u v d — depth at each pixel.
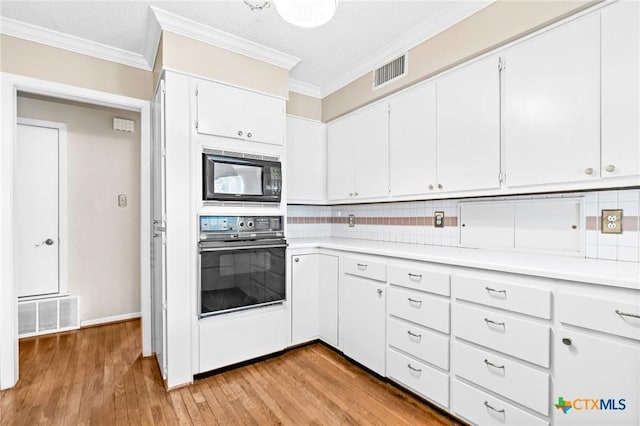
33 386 1.93
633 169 1.24
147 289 2.40
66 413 1.66
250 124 2.23
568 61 1.41
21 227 2.80
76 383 1.97
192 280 1.99
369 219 2.93
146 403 1.75
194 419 1.61
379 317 2.01
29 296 2.84
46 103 2.88
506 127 1.65
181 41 1.96
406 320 1.83
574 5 1.36
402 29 2.04
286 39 2.16
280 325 2.35
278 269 2.34
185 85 1.98
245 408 1.70
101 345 2.58
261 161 2.27
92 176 3.10
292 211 3.15
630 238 1.44
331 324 2.42
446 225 2.27
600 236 1.53
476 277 1.48
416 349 1.77
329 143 3.01
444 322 1.62
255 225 2.26
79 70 2.15
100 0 1.74
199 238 2.02
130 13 1.86
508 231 1.90
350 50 2.31
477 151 1.78
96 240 3.11
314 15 1.33
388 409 1.69
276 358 2.32
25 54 1.97
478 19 1.73
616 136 1.28
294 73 2.70
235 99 2.17
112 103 2.29
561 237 1.67
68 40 2.09
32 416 1.63
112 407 1.71
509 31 1.59
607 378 1.09
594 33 1.33
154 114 2.32
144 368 2.18
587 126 1.36
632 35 1.23
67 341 2.66
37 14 1.85
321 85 2.95
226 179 2.11
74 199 3.01
